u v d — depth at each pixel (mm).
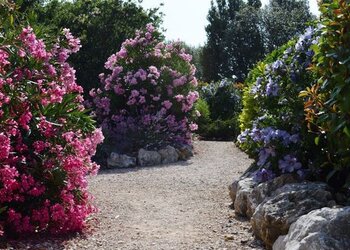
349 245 3658
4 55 5121
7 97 5039
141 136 12500
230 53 40750
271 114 6438
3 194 5016
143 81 13328
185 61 14031
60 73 6637
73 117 5734
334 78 4496
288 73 6184
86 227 5719
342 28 4434
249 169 6938
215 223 5863
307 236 3750
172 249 4887
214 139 17125
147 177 9312
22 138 5461
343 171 5445
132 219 6121
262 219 4871
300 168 5680
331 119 4520
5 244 4898
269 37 39906
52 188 5465
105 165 11219
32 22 6492
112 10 16547
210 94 20359
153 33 13914
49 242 5113
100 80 15016
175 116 13555
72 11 16781
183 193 7727
